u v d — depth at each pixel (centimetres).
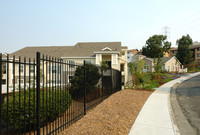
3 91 743
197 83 1675
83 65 545
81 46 2533
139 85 1362
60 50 2528
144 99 838
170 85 1585
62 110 504
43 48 2603
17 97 486
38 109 289
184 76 2716
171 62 3925
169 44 5622
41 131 438
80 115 496
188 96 970
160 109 632
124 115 525
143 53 6147
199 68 4334
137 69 1670
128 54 5866
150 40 5659
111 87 911
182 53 4697
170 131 404
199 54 5038
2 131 488
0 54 217
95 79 700
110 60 2166
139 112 581
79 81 570
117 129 398
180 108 676
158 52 5541
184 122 490
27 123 456
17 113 455
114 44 2520
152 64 3616
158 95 991
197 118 533
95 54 2148
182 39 4806
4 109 473
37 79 291
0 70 216
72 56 2122
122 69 2530
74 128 400
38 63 293
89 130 385
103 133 370
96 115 512
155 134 384
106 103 685
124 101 742
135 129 412
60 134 362
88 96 675
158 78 2005
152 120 489
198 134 398
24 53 2386
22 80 1652
